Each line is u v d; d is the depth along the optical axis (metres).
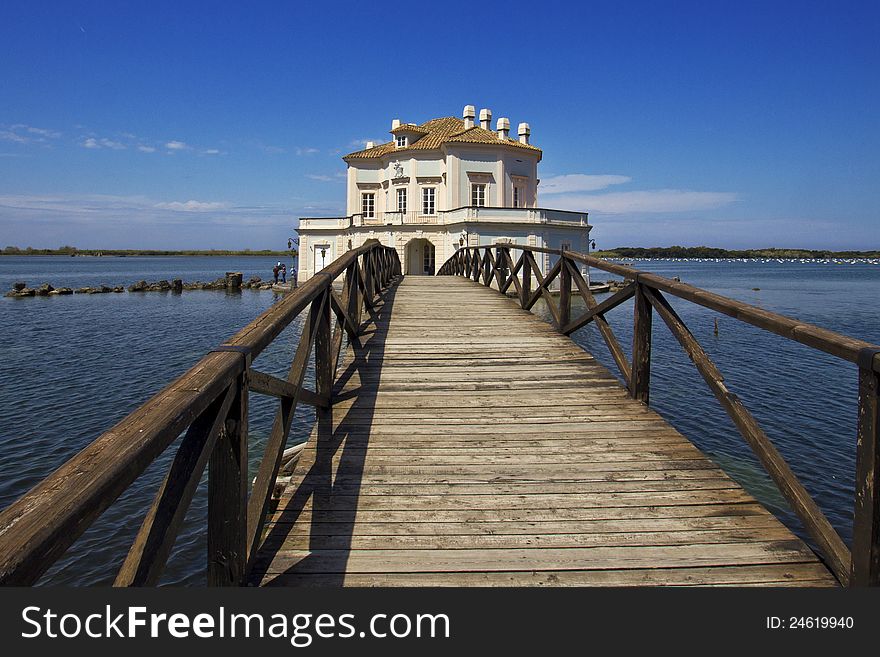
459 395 5.03
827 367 15.55
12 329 23.78
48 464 9.03
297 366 3.47
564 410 4.64
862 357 2.05
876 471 2.05
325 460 3.69
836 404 11.99
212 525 2.22
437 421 4.39
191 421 1.68
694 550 2.69
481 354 6.45
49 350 19.00
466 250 18.19
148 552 1.47
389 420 4.42
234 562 2.20
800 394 12.79
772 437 10.00
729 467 8.66
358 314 7.03
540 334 7.49
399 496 3.22
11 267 111.06
